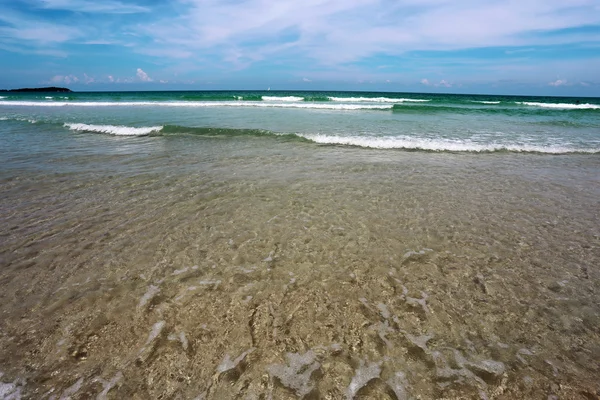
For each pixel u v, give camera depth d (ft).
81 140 34.78
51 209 16.24
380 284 10.44
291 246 12.76
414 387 6.98
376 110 74.90
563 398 6.78
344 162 26.37
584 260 12.05
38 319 8.79
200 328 8.53
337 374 7.29
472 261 11.89
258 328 8.56
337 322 8.80
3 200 17.35
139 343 8.04
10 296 9.68
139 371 7.29
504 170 24.70
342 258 11.93
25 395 6.71
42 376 7.15
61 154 28.19
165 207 16.62
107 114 59.57
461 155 29.81
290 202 17.47
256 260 11.74
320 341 8.18
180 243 12.93
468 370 7.41
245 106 82.33
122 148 30.99
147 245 12.75
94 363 7.49
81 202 17.20
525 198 18.65
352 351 7.91
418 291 10.14
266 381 7.09
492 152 31.27
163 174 22.48
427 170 24.36
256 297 9.73
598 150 31.42
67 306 9.28
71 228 14.17
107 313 9.03
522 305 9.55
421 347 8.04
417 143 32.86
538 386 7.02
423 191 19.57
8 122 47.96
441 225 14.89
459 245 13.05
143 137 37.01
